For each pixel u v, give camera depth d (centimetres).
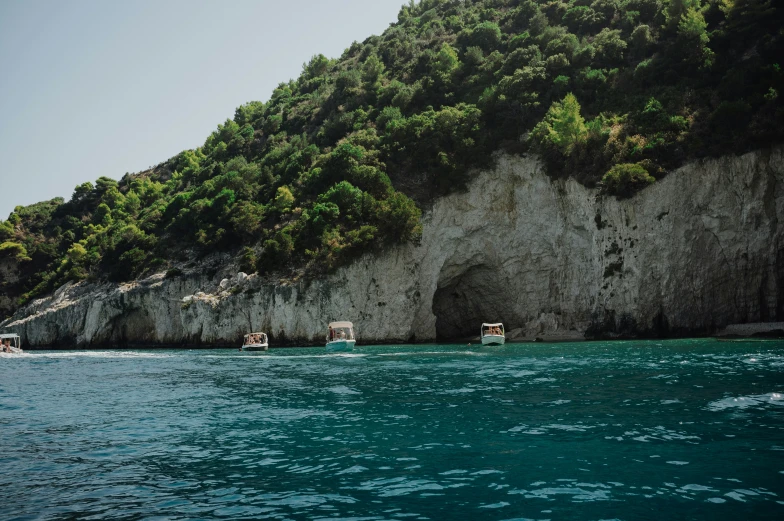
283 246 7500
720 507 1025
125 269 9162
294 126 10981
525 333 6919
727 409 1870
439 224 7319
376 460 1408
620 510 1026
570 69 7512
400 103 8950
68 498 1189
